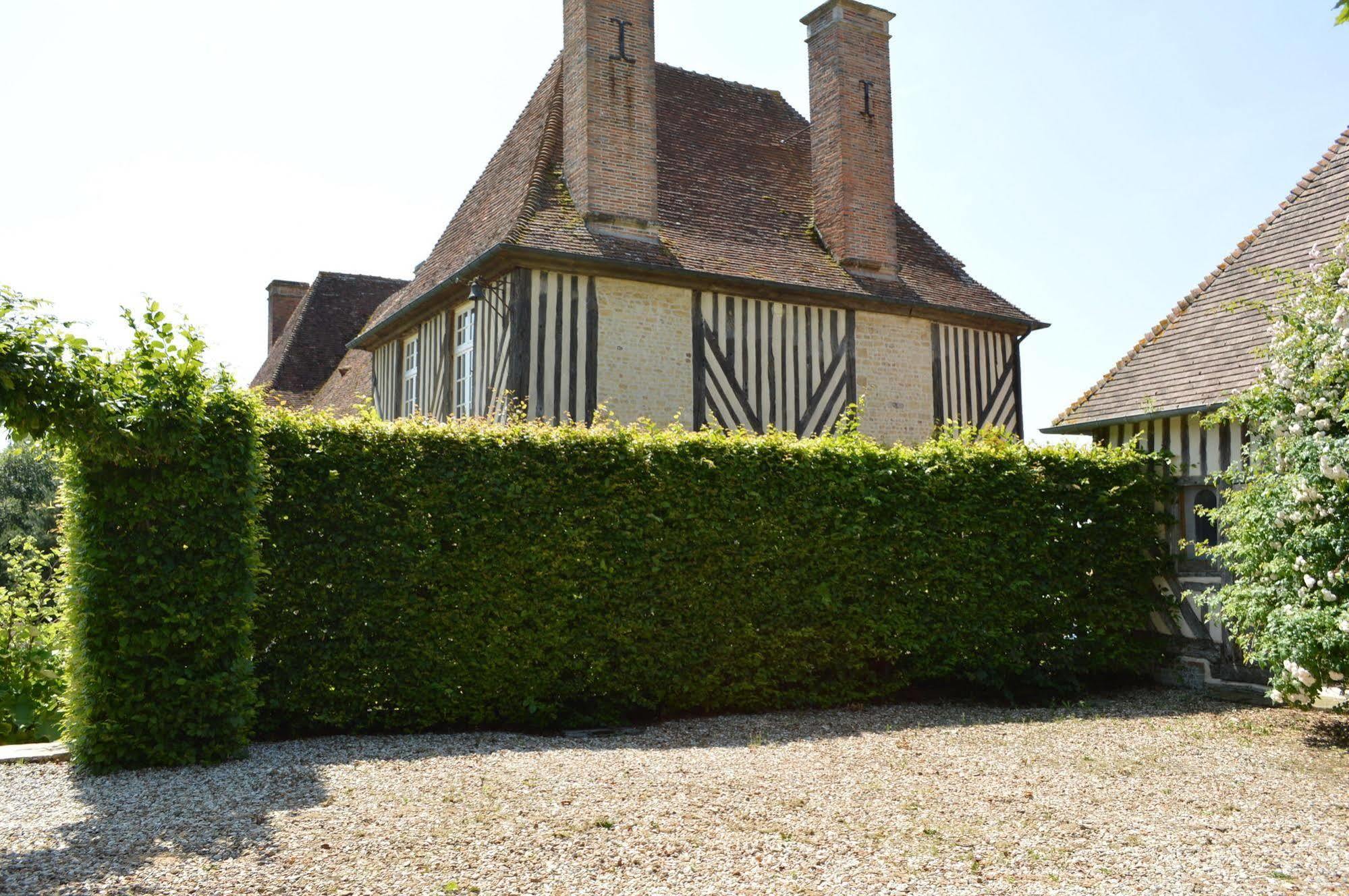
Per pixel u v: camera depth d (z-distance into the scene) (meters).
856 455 8.70
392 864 4.07
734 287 11.91
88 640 5.94
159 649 6.02
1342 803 5.31
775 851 4.30
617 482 7.76
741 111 15.08
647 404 11.30
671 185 12.86
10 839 4.48
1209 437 9.38
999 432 9.89
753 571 8.23
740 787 5.39
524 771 5.72
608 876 3.97
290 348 21.97
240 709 6.21
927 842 4.46
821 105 13.59
